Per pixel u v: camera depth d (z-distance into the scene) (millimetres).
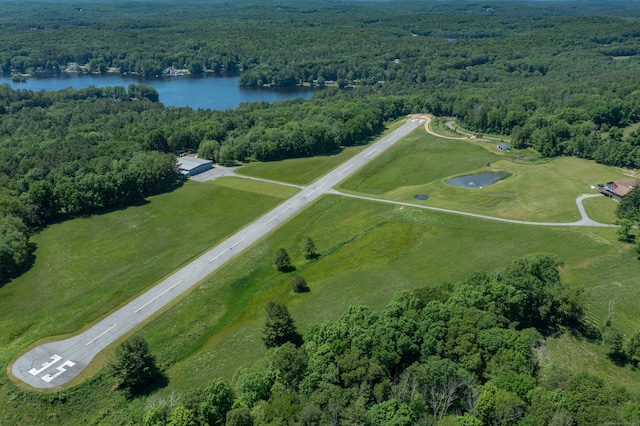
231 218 140250
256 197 154750
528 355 68062
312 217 140875
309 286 105625
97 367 81500
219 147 190250
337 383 65438
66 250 122188
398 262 113875
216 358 83688
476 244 119500
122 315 96062
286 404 59906
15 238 117312
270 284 107750
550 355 74938
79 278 109562
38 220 135125
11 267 110750
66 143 178500
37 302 100625
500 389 60438
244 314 97375
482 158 192500
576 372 71375
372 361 66375
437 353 69000
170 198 153875
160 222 137750
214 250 122250
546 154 194875
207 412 60531
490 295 79938
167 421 60938
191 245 124625
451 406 61594
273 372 66875
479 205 145500
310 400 61250
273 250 122688
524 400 60094
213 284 107375
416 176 176250
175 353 85812
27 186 144500
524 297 80562
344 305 96188
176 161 171500
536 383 64062
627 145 175750
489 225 130125
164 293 103688
